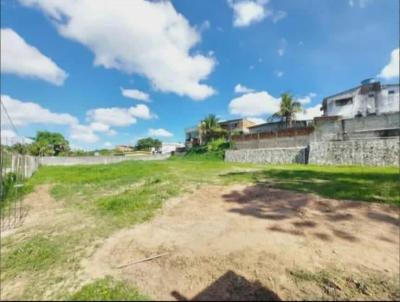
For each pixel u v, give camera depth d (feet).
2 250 13.67
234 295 9.04
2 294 9.45
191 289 9.46
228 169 55.62
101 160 120.16
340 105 103.50
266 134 91.76
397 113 62.54
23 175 47.01
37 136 151.12
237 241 13.88
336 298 8.94
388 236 14.23
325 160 67.46
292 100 111.34
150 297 8.94
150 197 25.02
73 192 31.22
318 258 11.76
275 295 9.05
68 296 9.14
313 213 18.61
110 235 15.44
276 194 25.18
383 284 9.75
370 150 59.31
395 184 26.94
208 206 21.77
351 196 22.68
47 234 15.97
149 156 147.33
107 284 9.86
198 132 160.66
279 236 14.43
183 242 13.99
